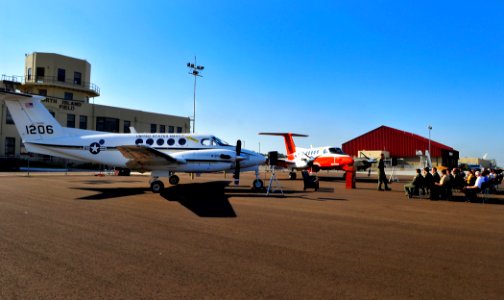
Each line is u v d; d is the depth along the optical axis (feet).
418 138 151.12
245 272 13.50
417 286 12.31
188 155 41.37
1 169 97.40
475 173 46.93
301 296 11.25
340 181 75.41
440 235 20.70
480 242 19.01
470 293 11.71
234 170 42.96
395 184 68.08
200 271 13.52
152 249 16.51
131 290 11.53
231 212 27.61
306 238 19.30
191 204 31.68
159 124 153.79
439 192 41.86
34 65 125.39
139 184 52.08
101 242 17.63
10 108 45.50
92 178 67.36
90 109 131.44
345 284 12.41
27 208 27.71
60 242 17.48
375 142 161.89
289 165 73.15
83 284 12.00
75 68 133.18
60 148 45.83
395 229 22.30
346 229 22.02
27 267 13.66
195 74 118.01
